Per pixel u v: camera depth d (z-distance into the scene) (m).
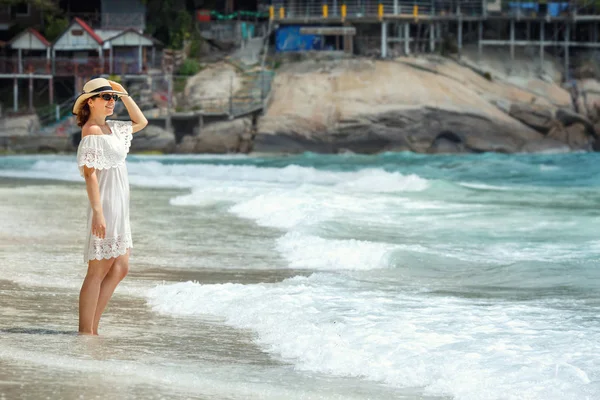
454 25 67.31
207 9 70.69
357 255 14.75
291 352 8.40
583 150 59.38
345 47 63.41
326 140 57.59
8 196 27.27
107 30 67.12
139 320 9.87
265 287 11.97
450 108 57.62
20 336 8.80
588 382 7.14
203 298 10.98
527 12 65.62
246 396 6.93
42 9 68.75
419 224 19.77
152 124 59.00
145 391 6.92
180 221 21.05
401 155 55.19
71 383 7.03
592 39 67.88
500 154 55.97
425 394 7.05
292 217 20.72
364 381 7.42
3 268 13.38
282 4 65.31
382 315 9.91
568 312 10.21
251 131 58.94
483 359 7.87
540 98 61.00
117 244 9.09
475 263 14.24
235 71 63.00
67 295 11.24
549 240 17.22
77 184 33.44
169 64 64.62
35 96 66.94
